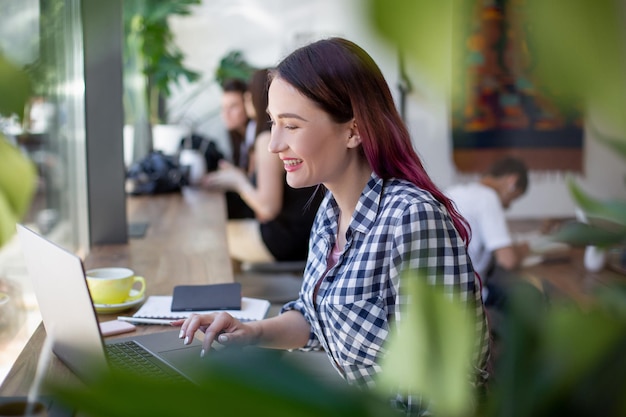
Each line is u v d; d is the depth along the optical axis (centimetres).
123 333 177
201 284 223
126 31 496
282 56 168
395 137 153
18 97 29
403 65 19
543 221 579
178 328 183
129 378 22
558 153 570
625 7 18
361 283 149
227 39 634
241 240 381
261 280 325
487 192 336
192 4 560
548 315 27
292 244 361
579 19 18
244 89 457
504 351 28
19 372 144
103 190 286
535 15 19
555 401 26
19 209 34
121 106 283
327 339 159
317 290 159
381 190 152
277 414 23
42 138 245
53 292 133
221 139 641
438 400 27
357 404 24
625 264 202
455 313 27
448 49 18
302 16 632
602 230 29
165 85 575
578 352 25
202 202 401
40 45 225
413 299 27
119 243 290
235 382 22
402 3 18
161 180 425
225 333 166
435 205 147
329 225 165
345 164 157
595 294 27
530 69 19
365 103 151
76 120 303
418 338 27
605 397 25
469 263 146
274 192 357
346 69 151
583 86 18
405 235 144
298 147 154
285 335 176
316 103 151
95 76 279
